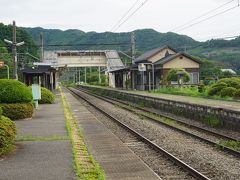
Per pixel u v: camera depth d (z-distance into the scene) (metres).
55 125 19.66
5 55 66.56
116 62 81.44
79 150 13.08
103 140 16.50
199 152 13.75
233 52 102.06
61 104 36.41
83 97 55.06
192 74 62.47
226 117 19.95
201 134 18.42
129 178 9.72
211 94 38.47
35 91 30.69
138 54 96.69
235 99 34.53
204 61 83.31
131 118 26.58
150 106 35.19
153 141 16.62
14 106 21.86
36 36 152.25
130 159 12.29
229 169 11.10
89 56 82.31
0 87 22.22
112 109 34.56
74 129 19.23
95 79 124.06
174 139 16.91
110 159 12.33
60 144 13.82
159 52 69.25
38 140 14.69
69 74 182.62
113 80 90.06
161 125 22.23
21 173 9.55
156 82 64.75
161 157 13.08
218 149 14.21
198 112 23.81
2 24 79.38
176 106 28.05
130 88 69.44
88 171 9.97
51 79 61.12
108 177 9.85
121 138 17.75
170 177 10.30
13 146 12.96
